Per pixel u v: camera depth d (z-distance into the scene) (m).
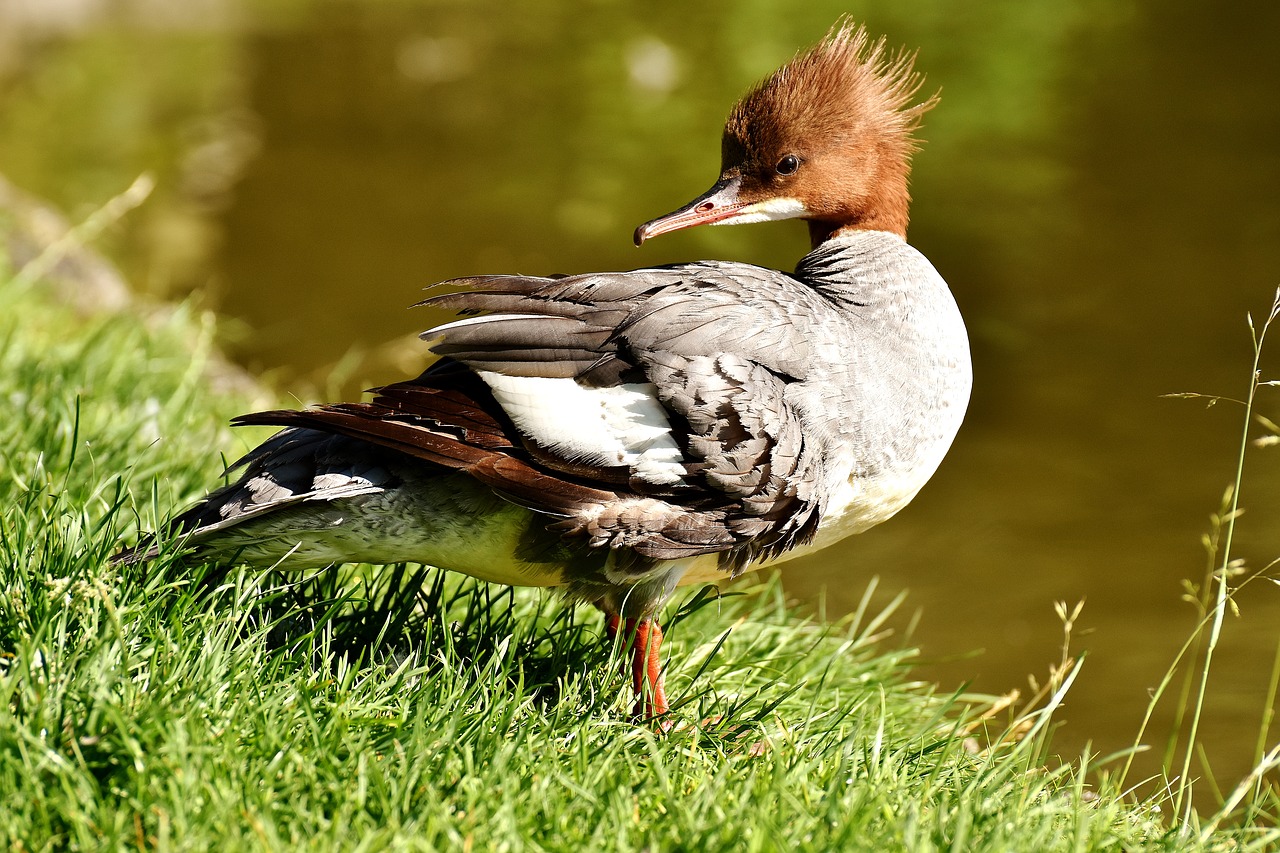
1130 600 12.91
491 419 6.69
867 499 7.27
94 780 5.09
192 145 27.55
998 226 23.45
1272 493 15.11
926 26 36.59
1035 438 16.48
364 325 19.81
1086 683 11.45
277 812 5.18
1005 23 36.75
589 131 29.06
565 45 35.84
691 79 32.97
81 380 10.05
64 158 26.20
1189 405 17.36
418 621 7.34
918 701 8.38
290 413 6.41
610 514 6.67
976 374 18.28
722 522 6.81
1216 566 13.54
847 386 6.98
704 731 6.61
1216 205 24.27
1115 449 16.28
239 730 5.59
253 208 24.38
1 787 5.00
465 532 6.84
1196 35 35.28
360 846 4.95
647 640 7.14
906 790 6.17
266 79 32.47
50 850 4.84
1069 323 19.88
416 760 5.55
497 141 28.56
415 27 37.34
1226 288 20.95
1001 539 14.22
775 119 8.05
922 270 7.78
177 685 5.75
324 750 5.56
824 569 13.69
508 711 6.10
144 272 20.88
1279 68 32.31
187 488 8.55
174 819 4.96
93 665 5.61
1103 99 30.50
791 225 24.44
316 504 6.79
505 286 7.15
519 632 7.34
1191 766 10.11
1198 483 15.39
